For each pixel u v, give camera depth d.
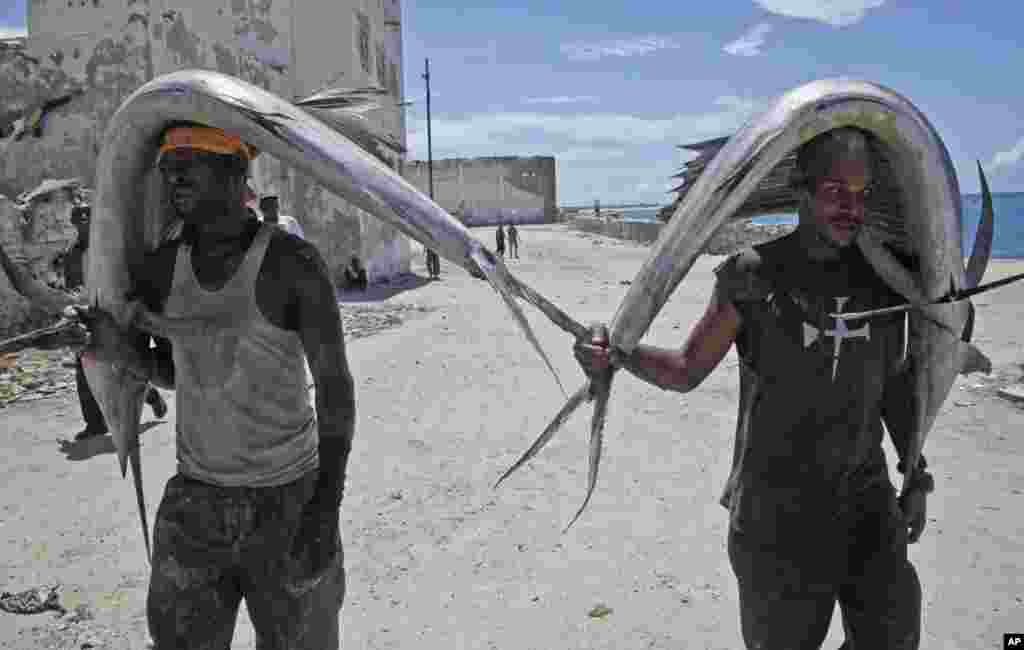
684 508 4.91
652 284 2.01
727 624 3.59
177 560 2.12
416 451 6.11
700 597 3.83
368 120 2.29
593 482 2.15
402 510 4.94
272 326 2.11
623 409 7.21
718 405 7.27
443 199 63.56
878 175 2.11
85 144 12.43
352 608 3.80
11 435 6.71
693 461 5.76
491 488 5.28
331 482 2.09
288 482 2.19
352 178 1.88
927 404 2.24
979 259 2.15
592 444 2.13
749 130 1.94
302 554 2.08
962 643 3.38
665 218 2.45
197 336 2.09
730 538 2.27
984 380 7.78
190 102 1.90
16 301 10.42
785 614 2.16
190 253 2.12
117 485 5.46
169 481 2.24
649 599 3.82
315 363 2.11
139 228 2.15
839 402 2.10
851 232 2.00
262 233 2.12
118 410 2.28
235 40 15.14
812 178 2.02
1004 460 5.64
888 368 2.21
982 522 4.60
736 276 2.12
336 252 18.64
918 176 1.97
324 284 2.11
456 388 8.27
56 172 12.43
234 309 2.08
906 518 2.39
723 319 2.14
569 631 3.55
